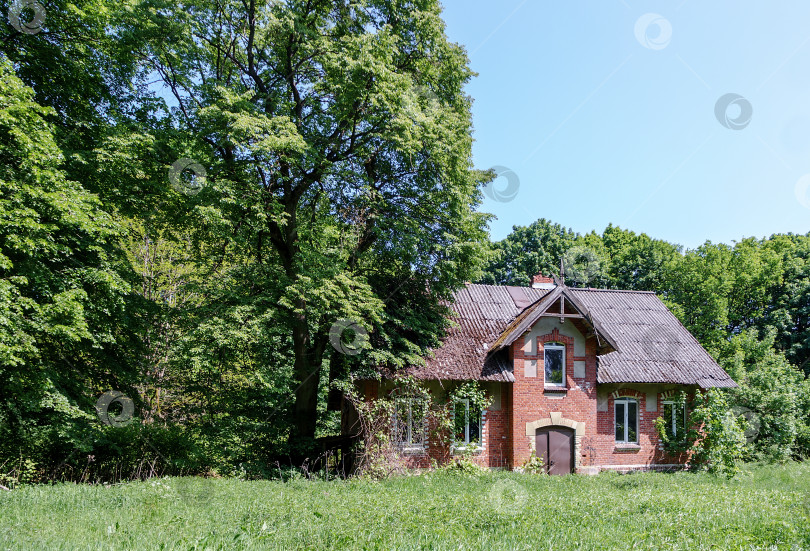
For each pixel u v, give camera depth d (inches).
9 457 563.8
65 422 571.5
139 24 613.3
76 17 617.0
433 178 729.0
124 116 643.5
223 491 478.6
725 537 321.7
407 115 654.5
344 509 397.1
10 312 476.1
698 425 823.7
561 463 767.1
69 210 510.6
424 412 733.3
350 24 710.5
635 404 844.6
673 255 1668.3
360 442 684.7
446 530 334.6
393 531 330.3
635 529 345.7
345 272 666.8
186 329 635.5
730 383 852.6
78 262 563.5
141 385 751.1
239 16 682.2
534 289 994.1
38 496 432.1
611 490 555.8
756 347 1279.5
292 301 666.8
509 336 755.4
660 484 607.8
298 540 311.3
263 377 644.1
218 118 604.4
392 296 784.3
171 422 724.7
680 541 312.2
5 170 489.4
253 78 698.8
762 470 770.2
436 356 771.4
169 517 371.9
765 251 1638.8
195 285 655.1
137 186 614.5
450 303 852.6
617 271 1702.8
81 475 617.9
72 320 519.5
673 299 1550.2
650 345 904.9
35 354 518.6
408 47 730.8
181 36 633.0
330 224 733.3
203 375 688.4
